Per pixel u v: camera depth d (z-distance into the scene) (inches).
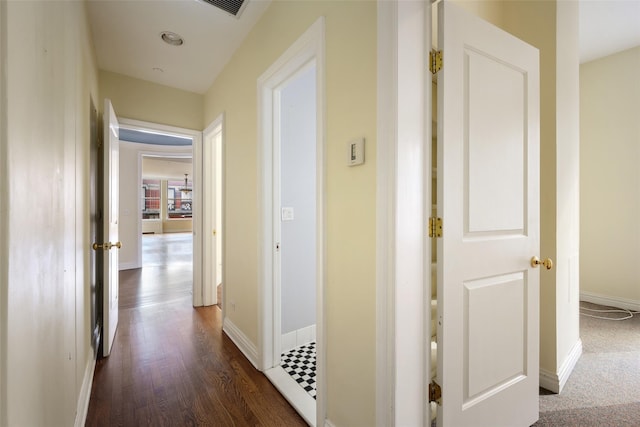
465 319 50.6
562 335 77.1
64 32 46.5
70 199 50.5
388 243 44.0
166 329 108.1
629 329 108.7
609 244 134.6
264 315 80.9
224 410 65.2
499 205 54.7
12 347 23.5
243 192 94.0
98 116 104.7
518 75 58.2
